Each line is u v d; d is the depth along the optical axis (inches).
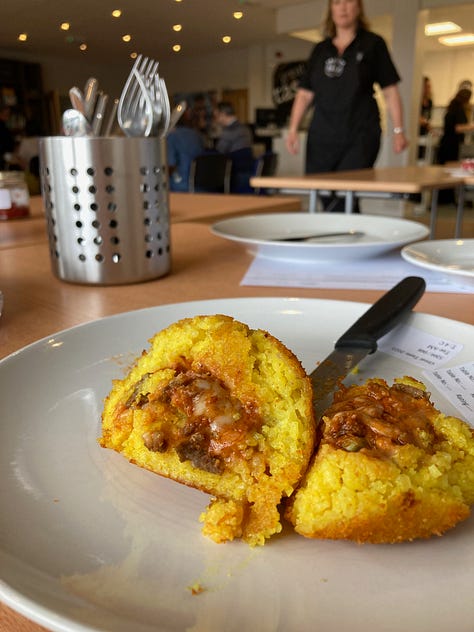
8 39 182.7
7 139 153.5
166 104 17.1
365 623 5.2
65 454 8.2
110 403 8.8
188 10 152.9
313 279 18.0
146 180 16.8
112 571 5.9
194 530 6.7
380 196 45.1
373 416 7.7
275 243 18.9
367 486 6.6
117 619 5.1
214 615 5.3
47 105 219.0
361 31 61.9
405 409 8.0
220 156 114.5
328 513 6.5
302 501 6.8
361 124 64.3
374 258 21.3
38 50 204.5
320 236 23.8
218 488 7.2
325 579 5.9
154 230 17.5
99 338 11.7
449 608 5.4
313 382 9.6
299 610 5.4
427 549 6.3
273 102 214.8
